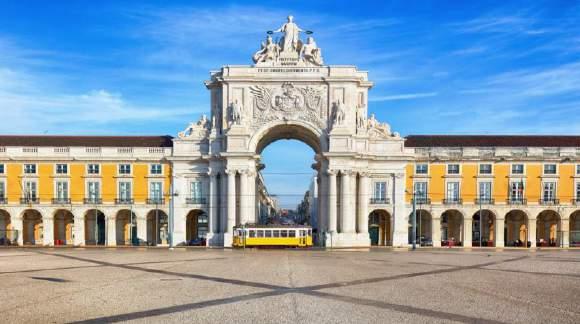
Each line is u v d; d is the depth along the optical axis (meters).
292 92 32.25
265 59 32.62
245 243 29.30
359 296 10.44
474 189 33.22
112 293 10.78
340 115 31.72
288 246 29.50
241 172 31.62
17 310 8.98
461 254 23.88
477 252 25.73
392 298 10.23
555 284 12.66
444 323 8.07
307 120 32.22
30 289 11.38
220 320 8.21
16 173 33.53
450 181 33.31
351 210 31.84
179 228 33.06
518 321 8.30
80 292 10.93
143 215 33.41
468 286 12.06
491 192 33.16
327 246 31.05
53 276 13.81
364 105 33.16
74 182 33.56
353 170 31.92
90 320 8.21
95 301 9.83
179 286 11.81
